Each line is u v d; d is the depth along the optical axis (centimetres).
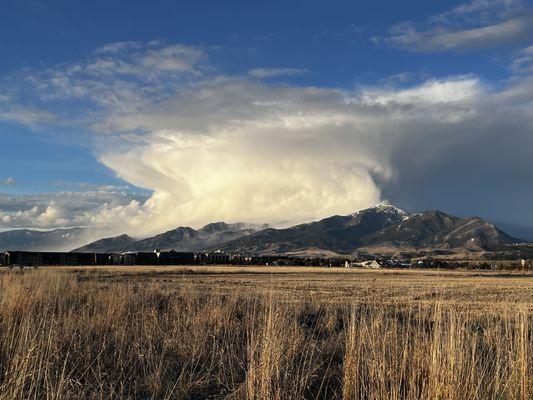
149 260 14600
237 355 1090
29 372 822
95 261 13075
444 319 1258
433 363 787
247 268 11869
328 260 19525
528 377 808
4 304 1451
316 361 1043
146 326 1265
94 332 1253
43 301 1664
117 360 1019
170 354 1104
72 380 821
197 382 905
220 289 3200
